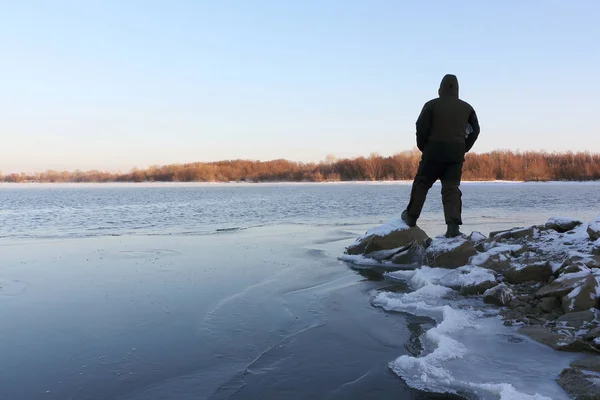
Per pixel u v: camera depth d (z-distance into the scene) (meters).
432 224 19.39
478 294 7.45
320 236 16.05
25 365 4.97
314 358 5.02
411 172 141.00
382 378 4.48
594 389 3.94
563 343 5.07
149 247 13.50
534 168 131.25
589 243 9.07
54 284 8.69
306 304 7.18
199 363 4.96
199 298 7.59
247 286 8.39
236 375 4.62
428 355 4.88
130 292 8.03
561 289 6.44
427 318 6.40
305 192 71.12
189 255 11.91
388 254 10.73
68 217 26.67
